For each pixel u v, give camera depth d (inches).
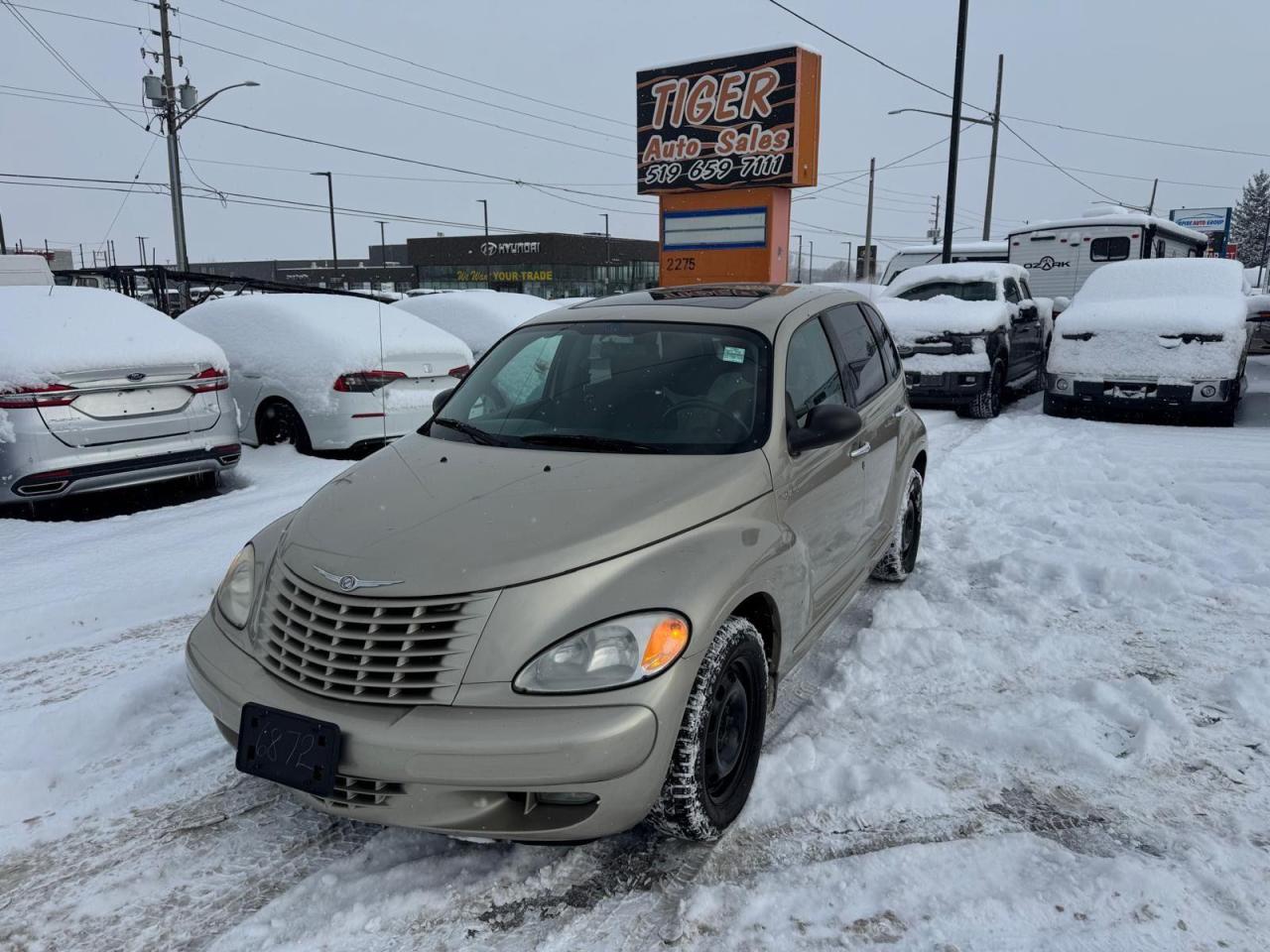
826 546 141.7
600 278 3341.5
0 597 187.3
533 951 92.4
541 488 114.4
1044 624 175.2
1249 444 334.0
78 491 234.4
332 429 303.7
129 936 96.1
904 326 420.5
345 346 305.7
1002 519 249.9
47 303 247.1
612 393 138.9
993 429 387.5
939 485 288.7
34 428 222.8
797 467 131.2
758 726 114.7
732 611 106.9
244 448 331.6
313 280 3484.3
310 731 94.4
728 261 579.5
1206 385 365.7
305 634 100.2
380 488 120.7
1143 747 128.3
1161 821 112.5
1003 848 107.1
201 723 141.5
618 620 95.6
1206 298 394.9
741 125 556.4
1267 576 193.8
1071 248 788.6
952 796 118.0
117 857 109.4
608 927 95.6
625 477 116.5
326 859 108.3
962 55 715.4
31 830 114.6
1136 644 165.8
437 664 93.8
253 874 106.0
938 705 142.8
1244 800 116.9
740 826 112.5
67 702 143.7
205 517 246.5
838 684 149.4
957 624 175.5
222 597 116.3
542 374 148.2
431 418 152.5
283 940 94.7
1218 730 134.6
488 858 107.2
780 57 536.1
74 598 185.6
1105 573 195.6
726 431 129.2
